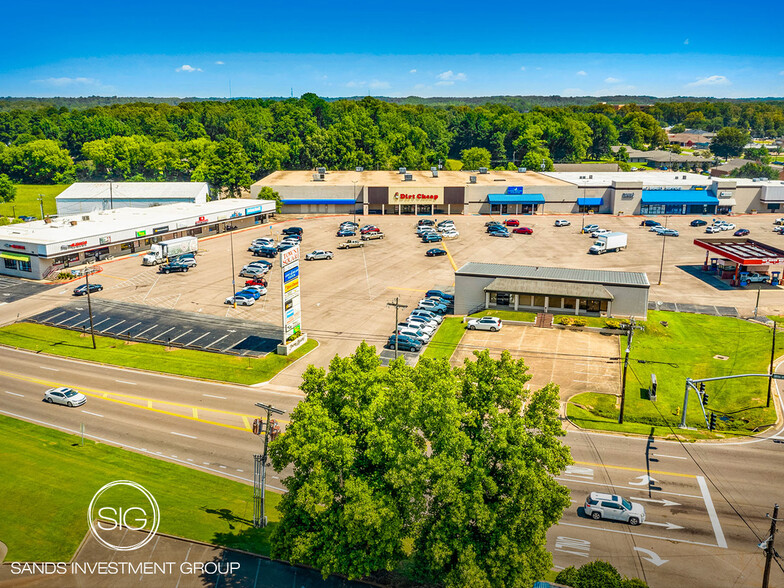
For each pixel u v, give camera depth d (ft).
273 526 155.12
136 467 179.93
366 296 328.08
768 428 199.00
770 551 119.34
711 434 195.42
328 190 554.05
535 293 287.28
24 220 557.74
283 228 495.41
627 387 225.97
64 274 359.25
